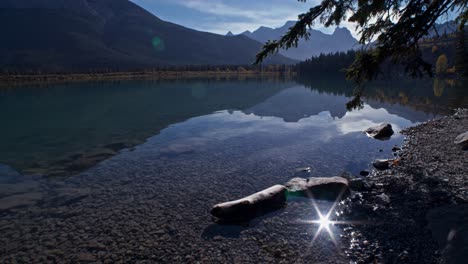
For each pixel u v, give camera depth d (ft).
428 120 82.28
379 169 42.57
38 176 42.83
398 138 61.41
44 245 25.04
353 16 32.55
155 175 42.09
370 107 115.24
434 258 20.97
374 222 27.37
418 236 24.04
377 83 250.57
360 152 51.83
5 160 51.55
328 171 42.65
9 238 26.22
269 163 46.73
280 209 31.17
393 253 22.33
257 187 37.24
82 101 149.07
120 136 70.08
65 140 67.21
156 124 84.64
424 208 28.66
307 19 34.71
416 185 34.35
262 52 36.86
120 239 25.71
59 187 38.34
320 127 76.69
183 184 38.47
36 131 78.38
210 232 26.76
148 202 33.22
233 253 23.56
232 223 28.40
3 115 106.52
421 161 42.86
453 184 33.22
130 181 39.91
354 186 35.99
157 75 552.41
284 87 248.32
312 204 32.12
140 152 54.75
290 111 107.24
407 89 191.83
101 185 38.68
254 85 278.67
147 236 26.17
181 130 75.00
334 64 505.25
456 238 21.66
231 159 49.08
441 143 51.78
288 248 24.11
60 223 28.76
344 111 106.01
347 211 30.12
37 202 33.71
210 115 99.40
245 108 115.96
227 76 542.98
